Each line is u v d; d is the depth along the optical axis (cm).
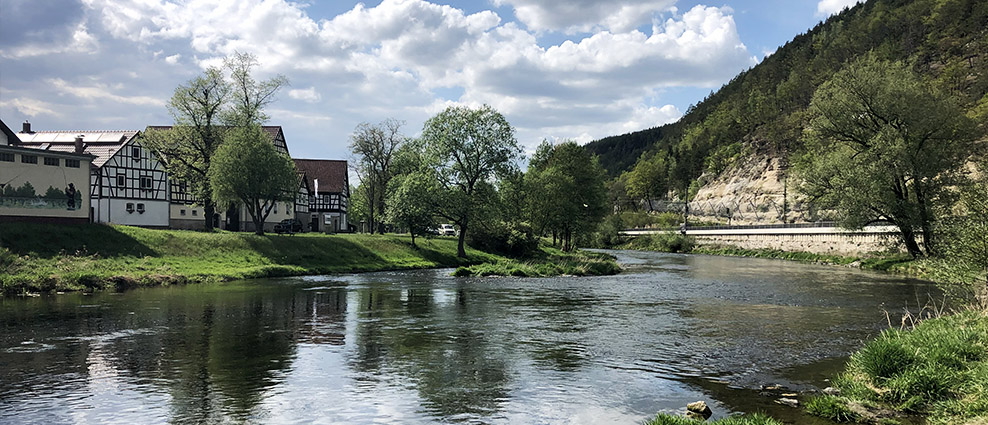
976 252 1656
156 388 1184
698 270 5084
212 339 1708
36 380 1238
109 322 2003
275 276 4147
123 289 3153
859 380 1170
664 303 2641
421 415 1029
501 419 1009
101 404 1074
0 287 2805
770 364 1419
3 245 3388
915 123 4769
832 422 981
